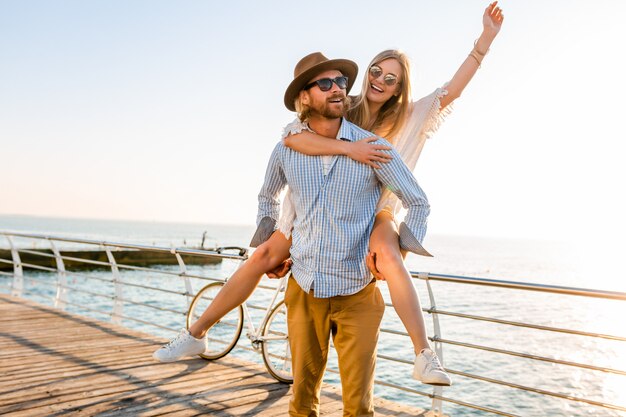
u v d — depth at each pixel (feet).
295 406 9.43
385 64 9.70
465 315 12.73
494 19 10.60
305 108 8.73
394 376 45.27
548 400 42.29
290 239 9.66
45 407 12.37
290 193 9.41
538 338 68.80
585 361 56.90
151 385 14.29
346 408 8.96
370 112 10.07
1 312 23.99
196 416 12.24
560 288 10.84
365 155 8.21
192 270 154.10
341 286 8.51
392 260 8.30
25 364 15.84
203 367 16.22
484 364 53.16
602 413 39.55
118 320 22.36
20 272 29.19
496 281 11.75
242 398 13.60
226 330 42.80
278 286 15.34
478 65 10.60
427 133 10.21
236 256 17.07
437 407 13.29
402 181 8.41
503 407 40.34
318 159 8.56
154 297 92.79
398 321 63.46
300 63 8.79
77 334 20.02
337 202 8.41
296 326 9.11
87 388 13.83
